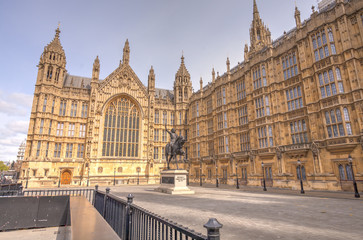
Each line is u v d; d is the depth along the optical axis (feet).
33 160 147.95
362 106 79.36
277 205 52.85
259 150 120.47
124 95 190.60
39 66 167.32
